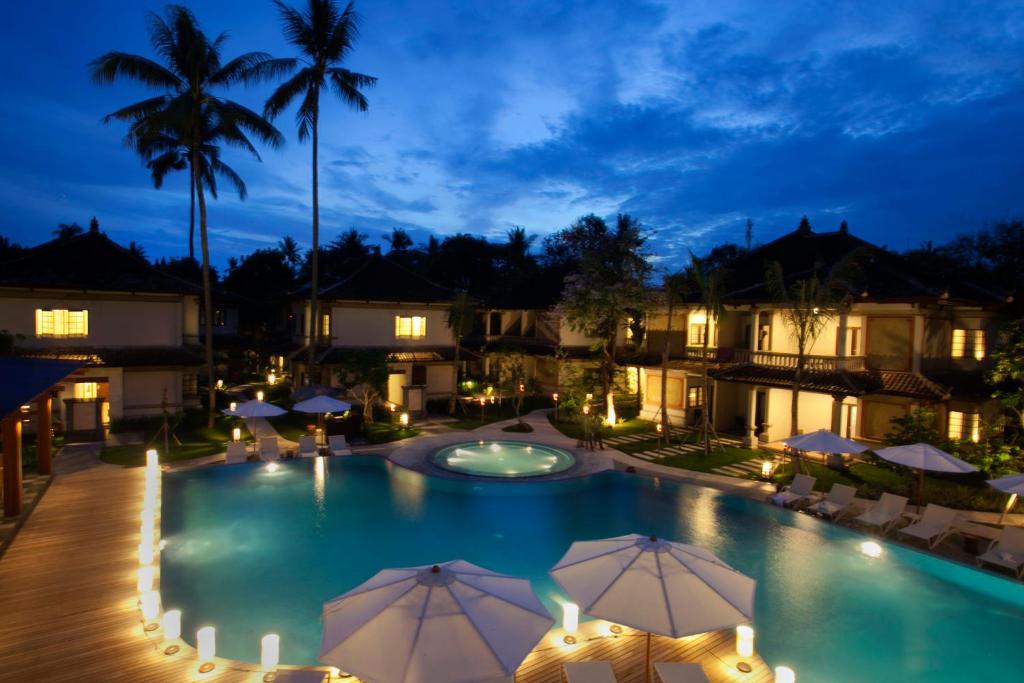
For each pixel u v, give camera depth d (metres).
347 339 34.75
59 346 27.16
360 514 18.22
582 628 10.69
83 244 29.30
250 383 46.47
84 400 25.47
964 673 10.30
